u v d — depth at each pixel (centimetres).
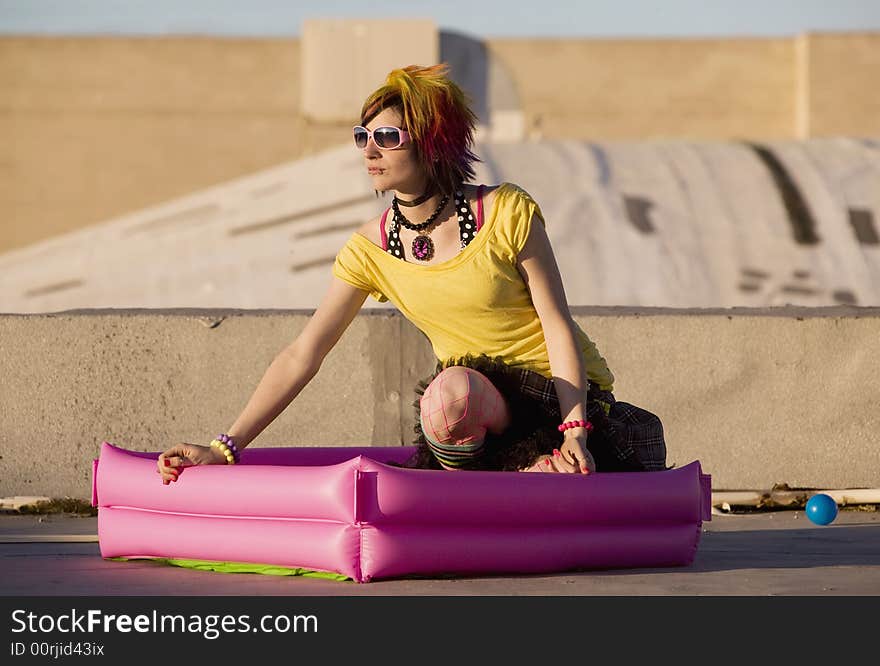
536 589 828
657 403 1366
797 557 993
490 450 920
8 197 8381
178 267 4191
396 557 845
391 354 1366
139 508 961
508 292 916
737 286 3569
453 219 920
